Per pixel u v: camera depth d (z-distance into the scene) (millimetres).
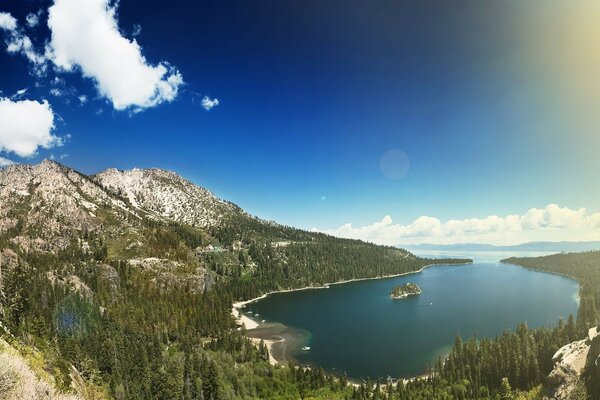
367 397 138125
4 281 171500
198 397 132375
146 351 160875
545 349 162250
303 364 193375
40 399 30875
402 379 172125
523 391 142000
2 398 28500
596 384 122250
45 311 172500
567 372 131625
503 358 160375
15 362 33125
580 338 174750
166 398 130125
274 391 145500
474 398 144125
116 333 179875
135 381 136750
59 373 52062
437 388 150125
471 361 168875
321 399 135875
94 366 127375
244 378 149750
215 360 159625
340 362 197250
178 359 158500
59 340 126312
